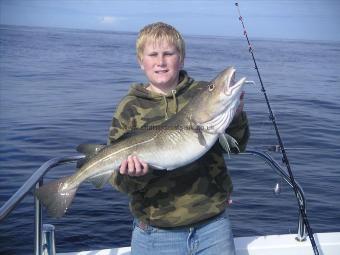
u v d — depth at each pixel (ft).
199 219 8.27
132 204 8.70
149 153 8.46
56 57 138.31
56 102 51.24
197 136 8.38
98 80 77.25
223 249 8.34
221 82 8.36
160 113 8.74
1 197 21.29
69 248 16.49
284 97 57.00
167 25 8.85
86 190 21.83
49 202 8.58
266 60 139.23
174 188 8.37
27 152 29.04
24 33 373.81
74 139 32.53
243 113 8.74
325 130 36.09
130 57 152.87
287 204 19.79
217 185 8.60
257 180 22.67
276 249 10.80
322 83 78.23
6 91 60.29
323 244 11.05
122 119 8.80
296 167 25.54
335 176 24.06
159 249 8.46
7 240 17.08
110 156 8.68
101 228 18.03
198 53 176.14
